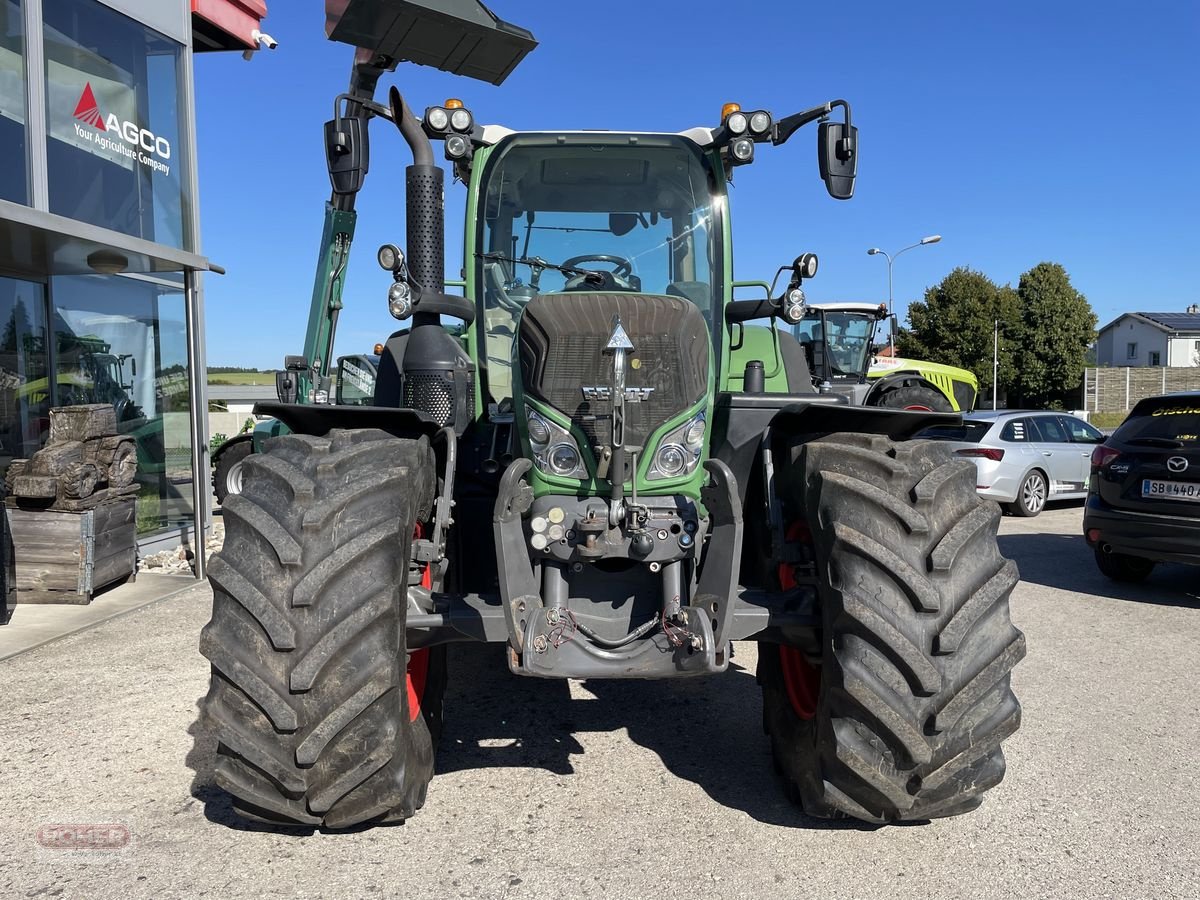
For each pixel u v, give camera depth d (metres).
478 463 3.77
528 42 4.93
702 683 4.71
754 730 4.03
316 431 3.29
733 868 2.79
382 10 4.53
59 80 7.55
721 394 3.50
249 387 34.59
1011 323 46.28
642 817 3.15
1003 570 2.76
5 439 7.44
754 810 3.21
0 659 5.06
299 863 2.82
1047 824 3.12
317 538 2.61
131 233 8.38
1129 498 6.72
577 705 4.36
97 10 7.96
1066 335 46.09
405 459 2.84
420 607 2.99
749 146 3.89
